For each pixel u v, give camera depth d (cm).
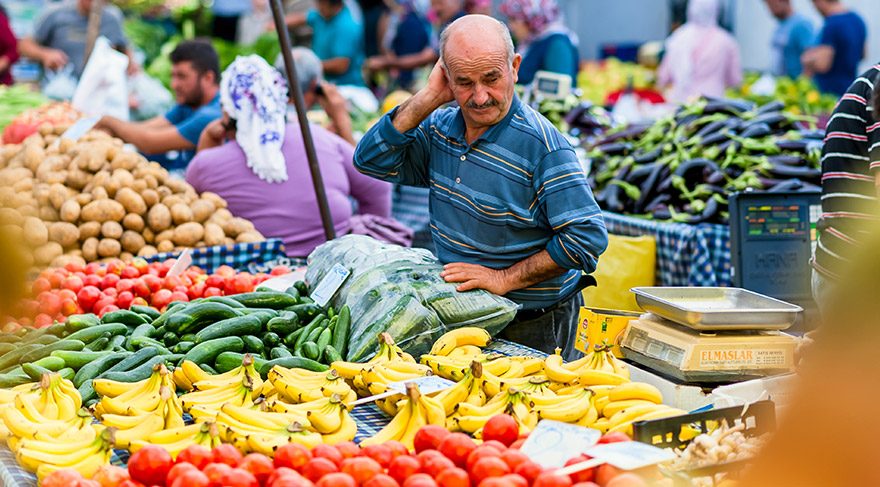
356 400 371
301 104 601
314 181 608
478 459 275
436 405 330
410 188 923
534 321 476
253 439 306
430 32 1476
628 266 690
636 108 1250
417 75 1447
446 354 420
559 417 331
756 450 284
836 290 183
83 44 1224
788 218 642
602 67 1542
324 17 1298
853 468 174
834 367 178
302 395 364
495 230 461
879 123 425
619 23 1925
